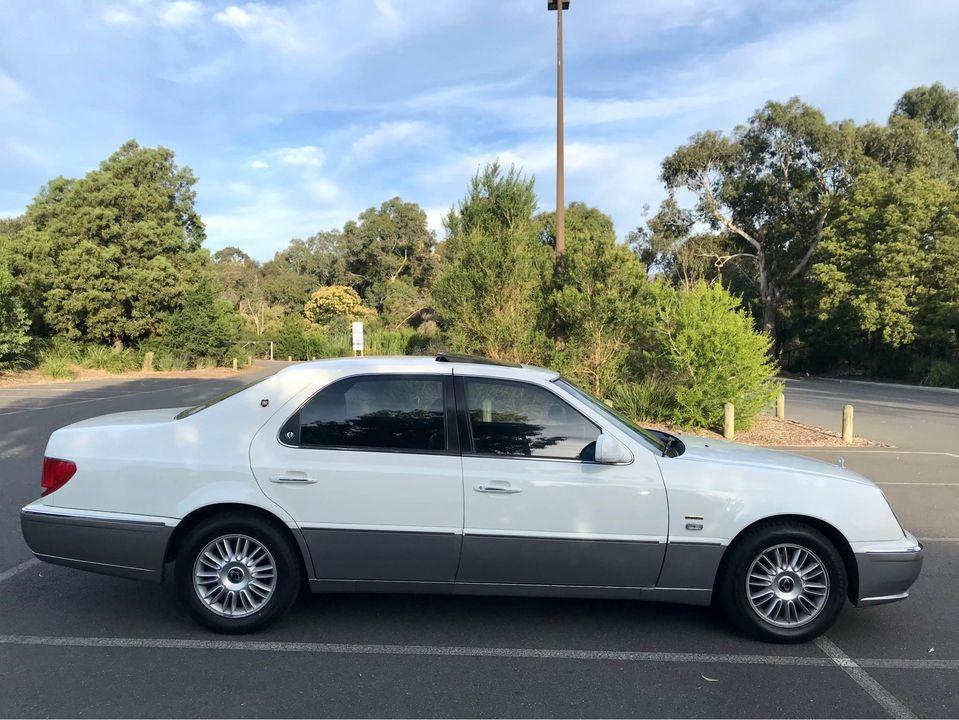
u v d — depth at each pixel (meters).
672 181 47.06
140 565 4.15
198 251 33.91
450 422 4.24
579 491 4.12
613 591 4.19
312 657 3.92
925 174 35.94
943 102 43.75
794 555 4.21
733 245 49.25
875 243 33.69
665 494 4.12
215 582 4.20
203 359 34.28
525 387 4.32
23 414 14.27
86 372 27.88
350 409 4.28
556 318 13.59
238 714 3.29
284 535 4.18
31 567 5.38
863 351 37.78
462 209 15.10
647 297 13.40
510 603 4.84
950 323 30.75
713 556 4.14
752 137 44.59
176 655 3.92
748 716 3.36
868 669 3.89
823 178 43.19
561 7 14.35
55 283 28.75
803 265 43.28
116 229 29.66
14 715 3.24
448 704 3.42
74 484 4.20
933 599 5.04
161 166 32.94
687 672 3.81
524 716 3.32
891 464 10.59
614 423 4.34
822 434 13.62
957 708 3.47
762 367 13.70
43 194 33.34
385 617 4.54
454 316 13.55
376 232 69.00
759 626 4.18
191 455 4.19
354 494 4.12
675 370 13.44
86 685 3.55
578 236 14.65
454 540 4.11
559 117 14.49
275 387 4.36
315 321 60.22
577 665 3.88
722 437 12.95
